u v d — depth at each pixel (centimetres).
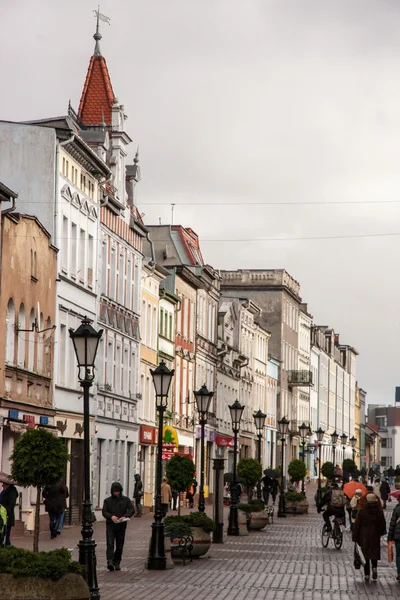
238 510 7369
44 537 6253
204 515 5153
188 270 12138
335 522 6062
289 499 10394
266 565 4906
